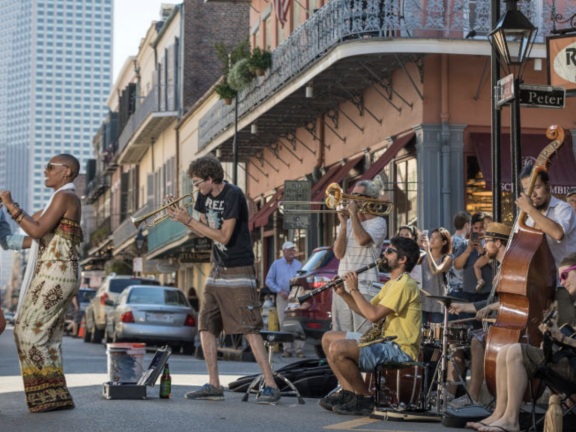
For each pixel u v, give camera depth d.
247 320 8.56
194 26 42.44
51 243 7.54
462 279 10.06
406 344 7.66
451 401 8.06
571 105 17.69
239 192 8.61
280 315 17.31
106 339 22.17
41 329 7.52
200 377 11.66
